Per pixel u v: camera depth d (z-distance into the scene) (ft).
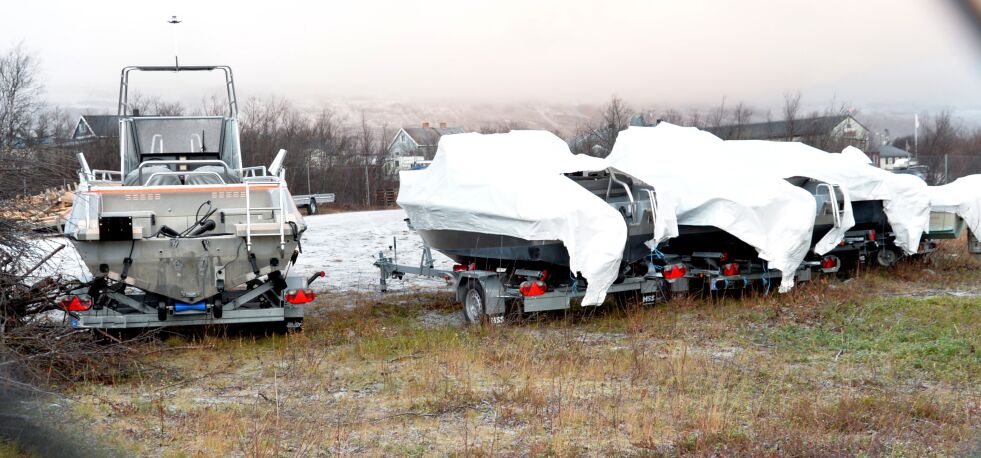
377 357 30.71
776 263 38.70
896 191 46.57
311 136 177.37
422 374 28.04
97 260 30.12
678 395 25.12
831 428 21.84
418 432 21.93
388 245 72.28
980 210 50.67
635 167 42.16
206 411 23.36
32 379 22.27
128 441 20.70
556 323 37.32
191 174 36.40
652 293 39.19
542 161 37.65
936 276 49.24
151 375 27.86
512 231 35.37
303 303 33.45
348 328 36.37
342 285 50.39
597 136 115.24
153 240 30.40
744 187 39.47
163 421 22.22
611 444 20.83
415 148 261.85
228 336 34.17
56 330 24.79
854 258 50.39
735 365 28.68
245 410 23.81
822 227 43.98
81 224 29.58
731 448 20.22
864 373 27.68
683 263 41.06
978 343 30.66
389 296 46.14
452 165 38.91
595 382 26.99
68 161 28.68
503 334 34.40
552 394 25.35
